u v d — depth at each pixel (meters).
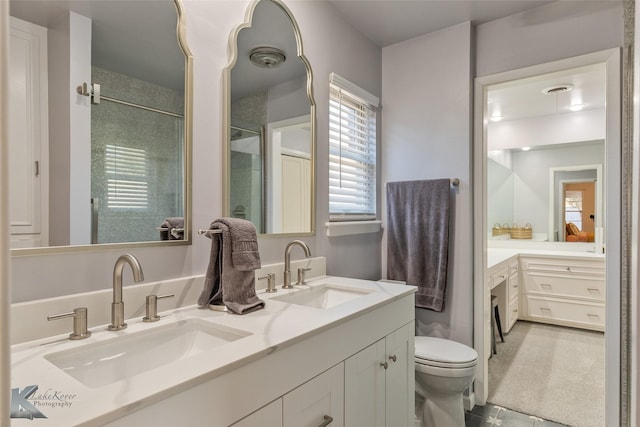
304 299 1.63
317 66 1.97
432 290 2.29
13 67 0.94
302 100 1.86
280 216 1.73
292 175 1.80
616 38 1.88
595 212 3.85
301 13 1.87
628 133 1.21
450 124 2.31
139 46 1.20
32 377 0.73
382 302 1.39
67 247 1.03
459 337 2.27
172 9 1.29
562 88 2.97
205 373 0.75
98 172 1.10
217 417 0.78
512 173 4.34
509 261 3.57
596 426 2.02
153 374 0.74
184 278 1.30
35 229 0.97
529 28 2.13
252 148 1.58
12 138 0.93
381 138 2.59
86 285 1.06
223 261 1.23
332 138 2.11
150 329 1.04
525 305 3.94
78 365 0.90
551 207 4.11
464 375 1.79
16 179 0.94
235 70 1.50
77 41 1.06
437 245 2.27
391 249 2.45
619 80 1.86
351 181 2.30
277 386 0.92
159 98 1.25
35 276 0.97
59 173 1.02
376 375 1.36
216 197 1.43
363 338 1.29
